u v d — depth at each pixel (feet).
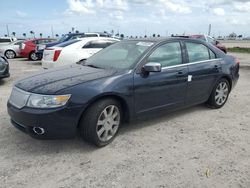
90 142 12.55
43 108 11.31
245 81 31.01
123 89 12.92
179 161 11.60
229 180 10.24
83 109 11.75
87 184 9.86
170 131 14.89
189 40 16.93
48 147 12.63
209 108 19.26
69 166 11.05
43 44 52.54
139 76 13.69
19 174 10.41
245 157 12.07
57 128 11.48
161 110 15.20
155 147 12.89
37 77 13.33
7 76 27.78
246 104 20.71
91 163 11.31
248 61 55.36
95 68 14.49
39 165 11.08
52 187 9.64
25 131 11.94
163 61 15.02
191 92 16.65
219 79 18.58
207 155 12.19
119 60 14.85
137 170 10.82
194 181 10.13
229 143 13.51
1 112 17.49
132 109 13.62
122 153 12.23
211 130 15.19
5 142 13.05
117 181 10.06
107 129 12.84
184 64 16.07
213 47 18.74
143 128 15.21
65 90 11.55
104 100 12.42
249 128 15.62
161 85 14.60
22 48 54.03
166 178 10.30
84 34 50.96
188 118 17.10
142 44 15.31
